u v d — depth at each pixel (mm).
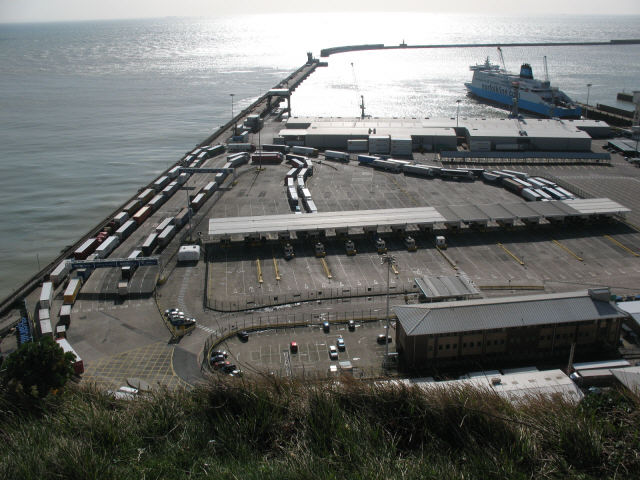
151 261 76625
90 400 20422
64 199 133250
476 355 56219
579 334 57250
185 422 18234
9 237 112312
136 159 166500
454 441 17016
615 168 135125
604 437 16516
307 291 72625
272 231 86438
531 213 93375
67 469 15375
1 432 17562
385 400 18281
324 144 158250
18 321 65875
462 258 82750
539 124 166625
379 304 68875
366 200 111438
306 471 15008
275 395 18859
